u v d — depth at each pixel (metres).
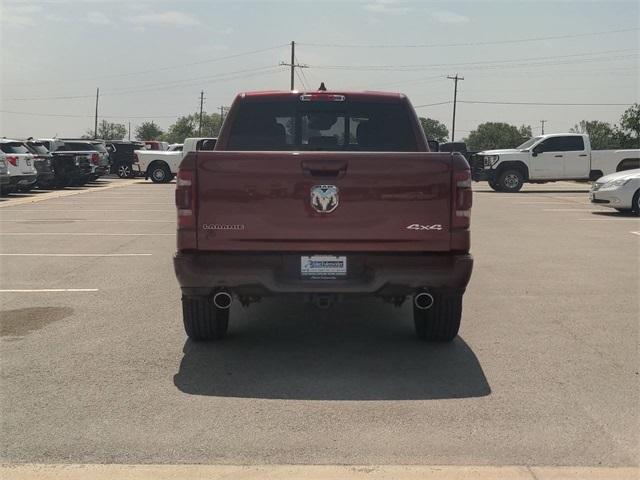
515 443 4.03
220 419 4.39
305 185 5.17
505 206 20.12
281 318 7.09
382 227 5.20
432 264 5.26
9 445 4.00
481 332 6.49
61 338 6.22
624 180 16.88
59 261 10.33
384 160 5.16
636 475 3.64
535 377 5.20
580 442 4.04
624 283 8.78
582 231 14.12
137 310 7.30
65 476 3.63
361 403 4.68
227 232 5.21
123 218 16.50
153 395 4.82
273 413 4.50
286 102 6.61
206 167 5.16
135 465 3.76
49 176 24.77
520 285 8.66
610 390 4.91
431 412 4.51
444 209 5.21
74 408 4.57
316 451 3.93
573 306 7.52
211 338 6.10
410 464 3.77
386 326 6.77
